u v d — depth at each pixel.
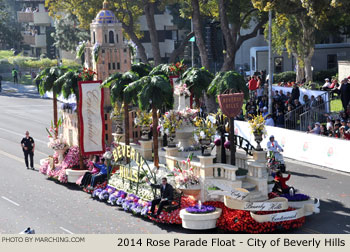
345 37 68.12
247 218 18.70
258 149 21.41
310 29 48.72
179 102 23.06
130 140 27.31
